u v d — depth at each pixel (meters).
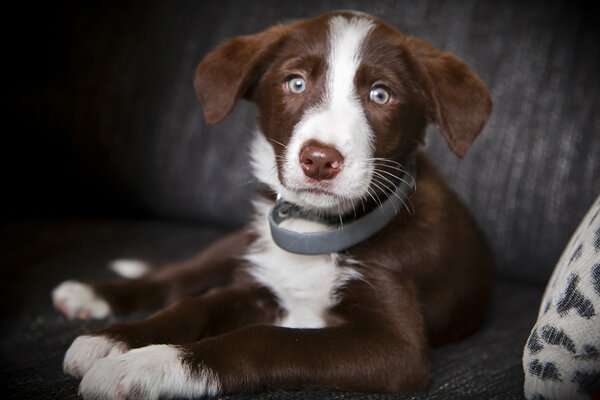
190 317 0.69
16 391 0.63
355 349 0.64
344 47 0.70
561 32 0.91
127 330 0.66
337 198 0.67
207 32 0.98
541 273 0.91
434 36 0.93
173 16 0.99
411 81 0.72
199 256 0.85
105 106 0.99
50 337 0.72
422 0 0.94
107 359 0.62
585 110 0.89
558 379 0.59
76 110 0.99
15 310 0.76
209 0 0.98
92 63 0.99
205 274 0.84
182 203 1.00
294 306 0.73
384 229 0.71
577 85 0.90
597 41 0.90
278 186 0.72
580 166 0.89
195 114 0.98
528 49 0.91
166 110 0.99
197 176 0.98
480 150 0.92
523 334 0.77
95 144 0.99
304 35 0.72
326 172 0.65
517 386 0.66
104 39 0.99
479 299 0.78
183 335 0.68
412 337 0.67
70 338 0.72
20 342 0.71
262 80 0.73
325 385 0.63
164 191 0.99
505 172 0.91
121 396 0.60
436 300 0.73
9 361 0.68
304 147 0.66
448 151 0.92
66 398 0.62
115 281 0.81
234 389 0.62
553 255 0.90
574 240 0.64
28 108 0.99
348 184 0.66
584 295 0.58
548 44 0.91
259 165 0.75
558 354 0.59
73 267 0.86
